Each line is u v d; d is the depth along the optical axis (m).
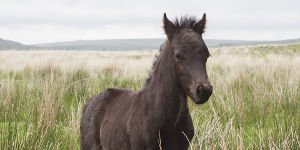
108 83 12.97
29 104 9.33
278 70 15.34
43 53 46.06
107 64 20.17
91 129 5.96
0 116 8.36
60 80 12.20
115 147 5.18
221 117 8.19
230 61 22.66
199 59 4.21
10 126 6.74
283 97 9.25
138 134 4.69
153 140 4.61
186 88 4.28
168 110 4.57
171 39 4.54
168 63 4.55
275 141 6.28
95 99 6.16
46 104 8.05
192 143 6.00
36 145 6.06
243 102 9.01
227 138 6.06
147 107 4.70
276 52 45.56
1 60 26.11
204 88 4.06
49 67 17.20
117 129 5.12
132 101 5.06
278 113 8.72
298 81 11.24
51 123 7.25
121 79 13.48
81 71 15.62
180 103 4.60
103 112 5.79
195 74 4.14
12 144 5.93
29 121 7.40
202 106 8.94
